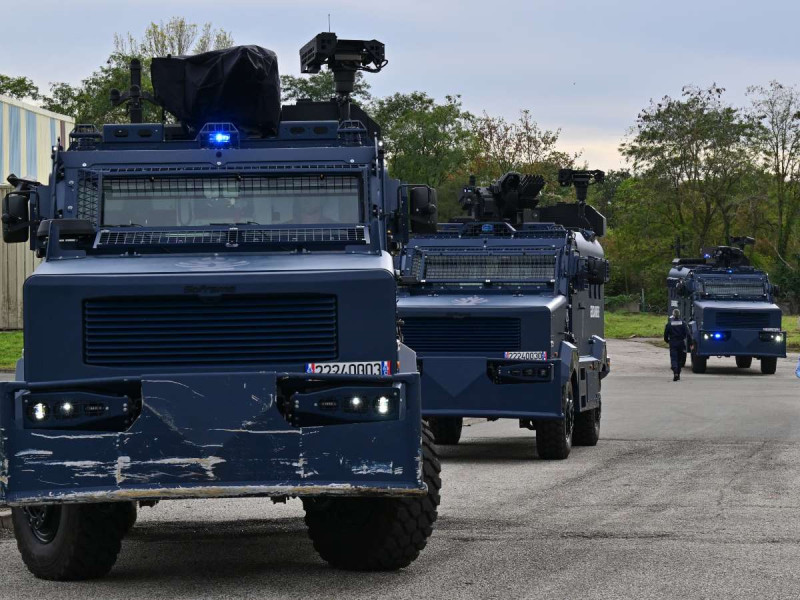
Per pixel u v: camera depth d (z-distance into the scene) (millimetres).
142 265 10617
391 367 10234
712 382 43375
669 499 15734
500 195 25125
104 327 10188
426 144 126062
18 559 12000
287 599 9852
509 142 111188
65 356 10164
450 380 20953
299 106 15508
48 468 9953
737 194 112812
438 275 22734
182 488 9859
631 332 81000
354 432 9977
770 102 112938
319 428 9938
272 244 11406
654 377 46406
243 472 9883
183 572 11148
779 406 32594
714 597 9922
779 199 114812
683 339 44188
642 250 117938
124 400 9984
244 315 10219
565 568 11125
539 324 20938
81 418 9977
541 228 23984
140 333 10180
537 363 20844
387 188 12016
